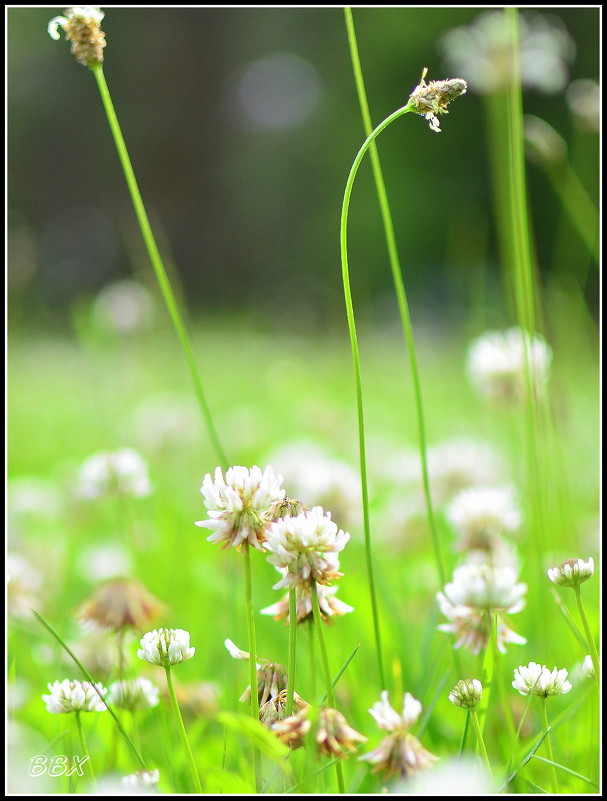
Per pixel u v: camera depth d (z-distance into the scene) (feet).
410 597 3.57
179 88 31.94
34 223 29.78
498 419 5.39
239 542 2.63
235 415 6.60
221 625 3.45
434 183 24.07
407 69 25.66
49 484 5.59
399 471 4.88
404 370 10.66
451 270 15.20
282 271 26.27
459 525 3.27
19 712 3.15
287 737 2.56
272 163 30.01
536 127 3.47
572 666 3.09
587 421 5.50
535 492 3.18
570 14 18.67
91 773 2.71
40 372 11.12
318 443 6.12
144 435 5.78
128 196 30.83
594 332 7.00
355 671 3.14
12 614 3.41
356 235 24.43
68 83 31.71
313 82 30.76
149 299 7.97
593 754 2.77
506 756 2.90
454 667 3.08
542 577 3.11
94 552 4.24
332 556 2.62
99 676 3.14
